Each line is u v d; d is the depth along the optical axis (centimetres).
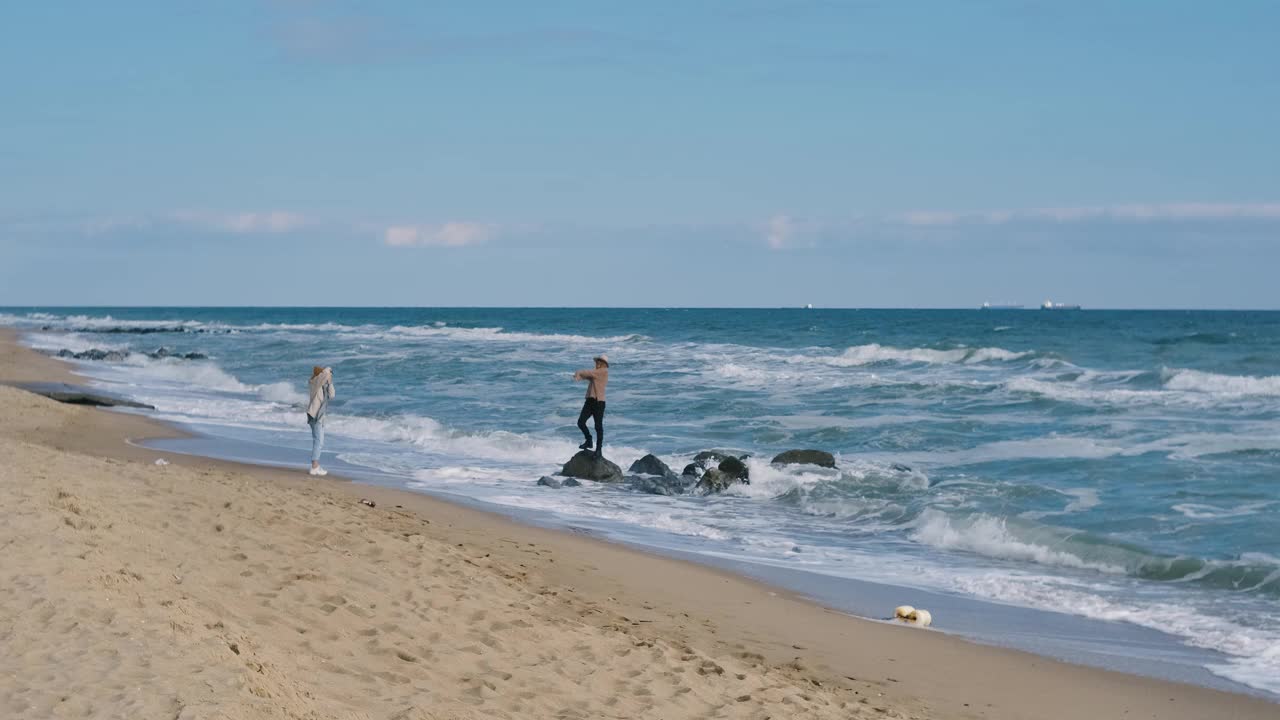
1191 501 1625
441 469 1941
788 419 2656
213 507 1039
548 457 2155
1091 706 807
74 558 678
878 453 2184
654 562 1235
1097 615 1069
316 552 915
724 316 14350
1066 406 2797
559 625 833
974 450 2177
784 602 1087
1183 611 1082
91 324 11350
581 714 628
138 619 587
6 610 574
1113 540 1347
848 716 715
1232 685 861
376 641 696
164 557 776
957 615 1062
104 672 502
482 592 895
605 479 1888
